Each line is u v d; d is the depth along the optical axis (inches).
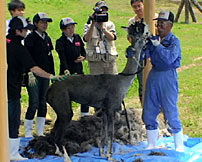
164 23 237.5
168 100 241.8
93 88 233.1
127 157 238.7
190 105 390.0
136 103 396.8
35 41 275.0
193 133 316.8
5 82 166.9
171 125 246.2
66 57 287.1
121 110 287.3
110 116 235.9
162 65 237.9
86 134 265.3
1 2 160.7
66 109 232.4
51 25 792.9
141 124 282.0
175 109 244.4
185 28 889.5
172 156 237.9
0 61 163.8
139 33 229.9
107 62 297.3
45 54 278.2
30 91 275.6
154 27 282.7
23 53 229.6
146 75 282.7
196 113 367.6
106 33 291.1
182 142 250.8
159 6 1128.8
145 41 231.9
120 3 1197.7
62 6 1071.6
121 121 275.0
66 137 259.3
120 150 255.3
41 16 273.0
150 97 246.7
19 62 230.8
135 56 231.6
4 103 167.0
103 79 234.1
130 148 259.8
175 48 233.5
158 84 241.8
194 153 242.7
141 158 230.4
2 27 162.6
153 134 254.5
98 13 278.8
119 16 992.2
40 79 280.4
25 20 231.9
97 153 248.8
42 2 1067.3
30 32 291.7
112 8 1122.7
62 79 234.8
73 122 275.9
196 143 270.1
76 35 293.4
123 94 236.8
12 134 236.4
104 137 242.8
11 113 233.9
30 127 285.7
